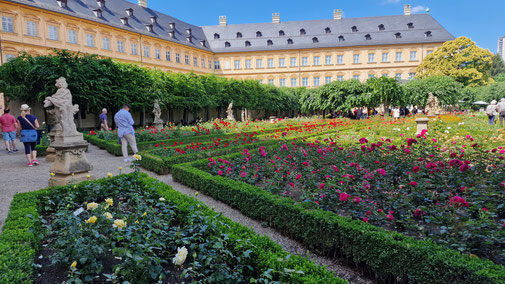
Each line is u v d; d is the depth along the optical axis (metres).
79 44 34.34
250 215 4.55
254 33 57.22
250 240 2.85
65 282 2.21
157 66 44.50
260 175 5.94
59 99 5.60
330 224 3.27
